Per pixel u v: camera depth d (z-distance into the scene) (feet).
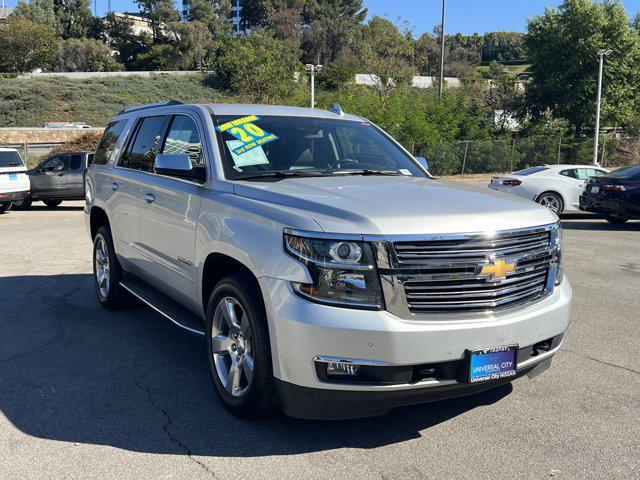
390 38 127.54
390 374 10.46
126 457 11.21
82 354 16.79
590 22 125.49
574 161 116.26
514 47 438.81
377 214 10.91
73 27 372.58
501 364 11.05
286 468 10.80
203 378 15.08
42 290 24.07
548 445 11.69
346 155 16.08
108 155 20.81
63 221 47.88
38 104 191.52
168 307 16.11
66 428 12.37
